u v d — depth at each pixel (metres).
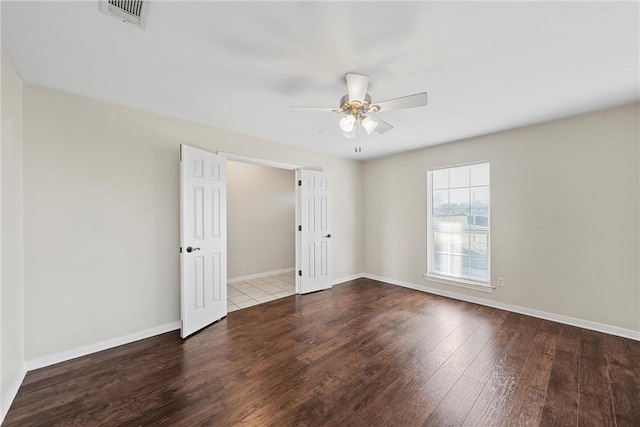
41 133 2.19
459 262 3.97
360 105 2.03
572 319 2.95
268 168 5.45
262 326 2.98
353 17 1.44
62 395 1.83
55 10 1.37
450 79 2.11
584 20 1.46
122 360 2.28
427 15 1.43
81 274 2.36
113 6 1.36
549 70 1.98
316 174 4.36
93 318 2.42
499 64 1.90
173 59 1.84
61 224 2.27
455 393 1.85
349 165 5.02
